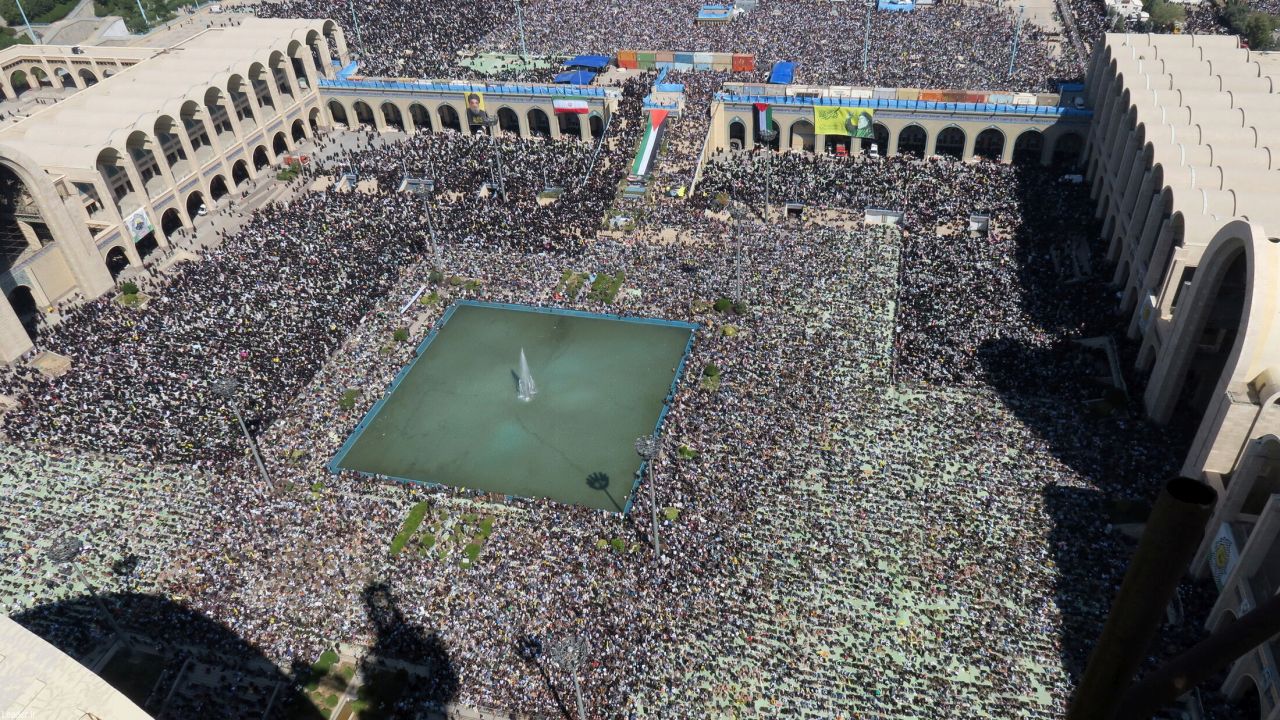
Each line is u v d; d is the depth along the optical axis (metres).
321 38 164.88
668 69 167.50
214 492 85.50
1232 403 68.94
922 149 150.50
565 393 100.88
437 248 120.56
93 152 121.38
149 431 92.25
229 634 72.06
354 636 71.25
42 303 115.88
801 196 130.50
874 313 104.88
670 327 108.81
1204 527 10.95
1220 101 109.00
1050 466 81.62
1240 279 76.19
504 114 166.50
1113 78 122.31
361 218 129.12
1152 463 80.75
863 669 66.06
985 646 66.88
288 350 103.62
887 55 164.88
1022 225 119.88
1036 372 92.56
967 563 73.06
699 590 72.56
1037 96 138.88
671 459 86.25
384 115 170.38
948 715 62.56
